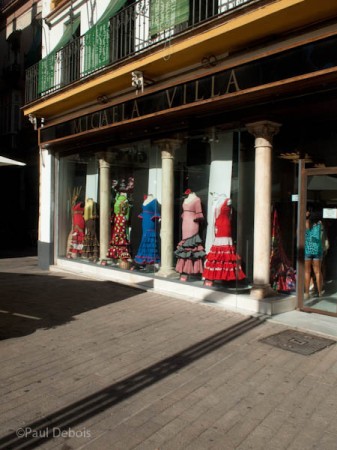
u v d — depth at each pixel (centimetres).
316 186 661
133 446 309
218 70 663
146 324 608
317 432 329
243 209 723
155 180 879
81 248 1093
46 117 1155
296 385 411
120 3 905
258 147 667
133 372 441
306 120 682
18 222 1989
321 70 535
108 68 839
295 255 701
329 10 549
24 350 504
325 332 559
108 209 1013
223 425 339
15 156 2012
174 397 386
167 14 731
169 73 793
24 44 1956
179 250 808
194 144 798
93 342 532
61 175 1149
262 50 635
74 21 1109
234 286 717
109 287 871
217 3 727
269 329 580
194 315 654
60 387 405
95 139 989
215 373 438
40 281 942
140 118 791
